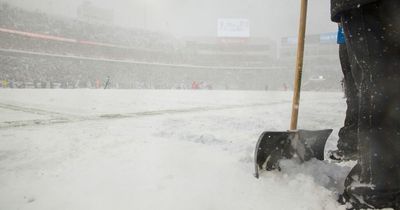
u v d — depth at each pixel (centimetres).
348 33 212
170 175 272
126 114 798
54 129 527
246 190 238
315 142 298
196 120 695
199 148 384
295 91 304
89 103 1096
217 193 233
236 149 381
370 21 195
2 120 618
